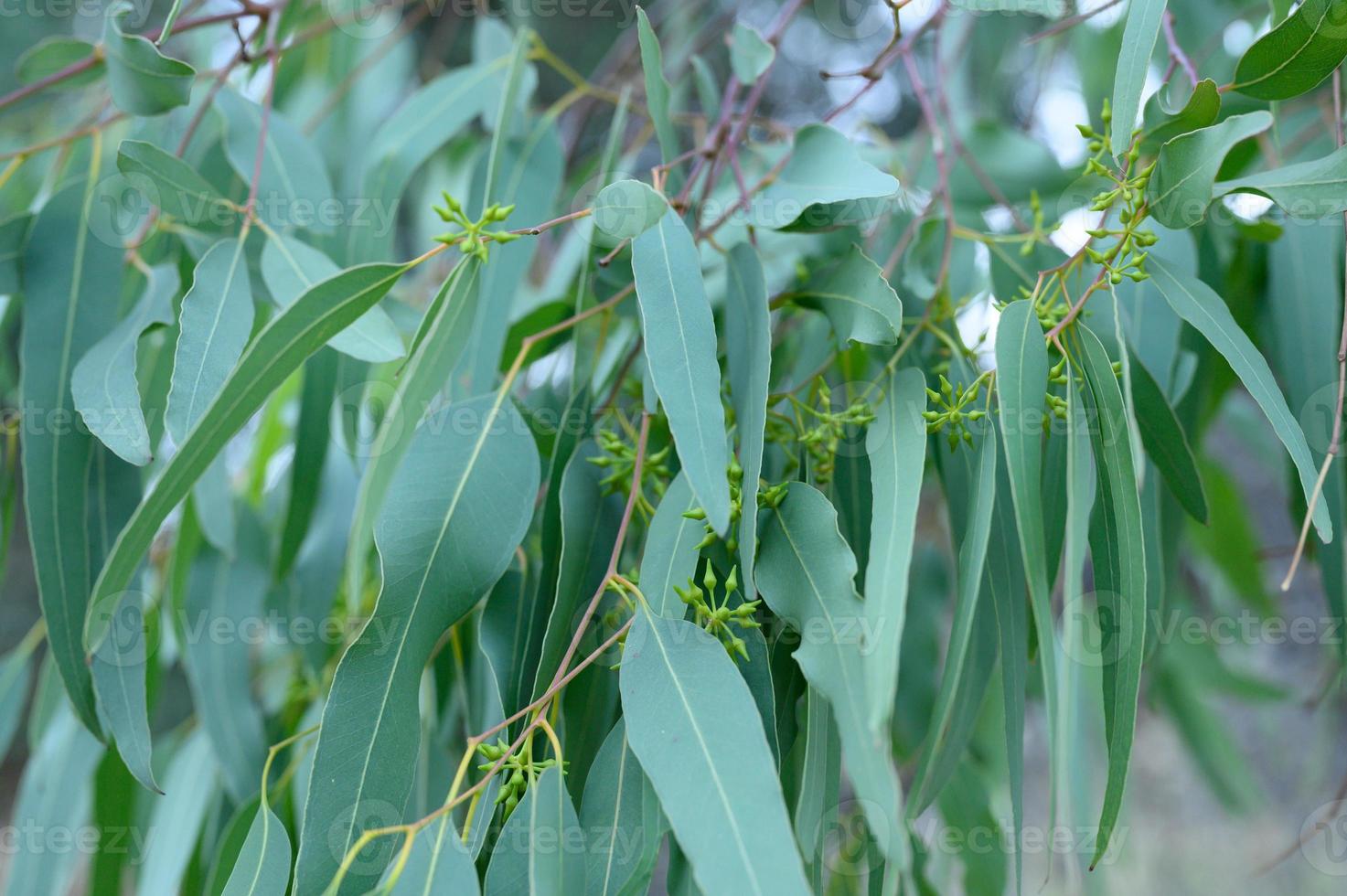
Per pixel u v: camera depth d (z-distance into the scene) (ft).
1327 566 2.34
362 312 1.92
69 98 4.10
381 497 2.17
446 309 1.94
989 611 2.18
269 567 2.77
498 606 2.07
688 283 1.86
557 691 1.84
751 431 1.92
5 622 7.08
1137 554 1.85
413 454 2.01
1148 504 2.31
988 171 2.75
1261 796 3.68
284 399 3.19
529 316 2.51
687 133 3.68
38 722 2.88
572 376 2.21
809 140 2.10
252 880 1.96
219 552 2.74
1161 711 4.06
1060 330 1.88
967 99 4.03
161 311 2.17
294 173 2.44
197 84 2.63
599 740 2.03
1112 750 1.85
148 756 2.16
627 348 2.41
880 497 1.84
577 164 3.93
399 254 4.79
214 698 2.65
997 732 3.09
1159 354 2.29
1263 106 2.34
